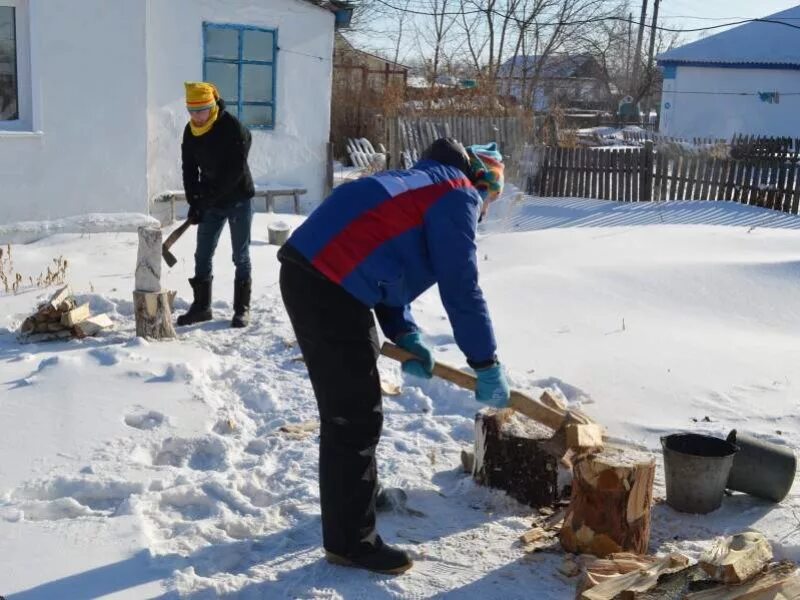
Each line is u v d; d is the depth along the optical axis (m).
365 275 3.24
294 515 3.95
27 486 4.07
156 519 3.86
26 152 10.16
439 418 5.09
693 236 11.03
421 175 3.30
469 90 20.22
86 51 10.28
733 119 28.97
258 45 12.60
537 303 7.65
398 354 3.64
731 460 4.01
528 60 38.59
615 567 3.22
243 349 6.38
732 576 2.79
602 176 17.00
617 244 10.53
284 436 4.81
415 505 4.07
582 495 3.57
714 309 7.66
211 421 4.95
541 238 10.97
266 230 11.14
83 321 6.54
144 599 3.22
